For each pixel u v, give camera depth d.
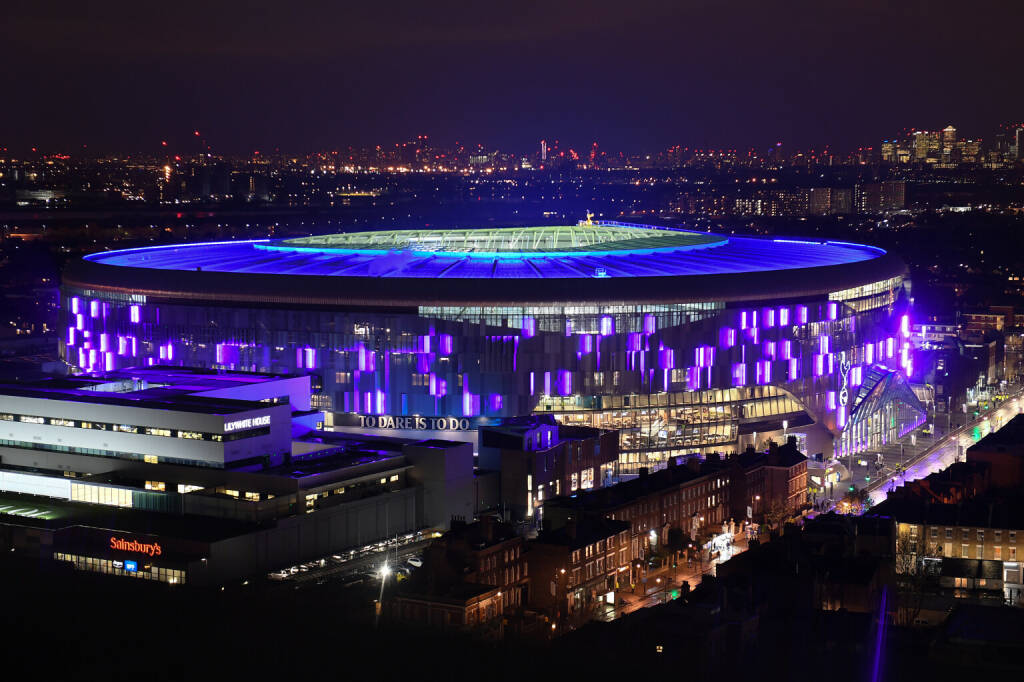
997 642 175.00
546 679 174.50
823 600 193.50
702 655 171.25
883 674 168.25
